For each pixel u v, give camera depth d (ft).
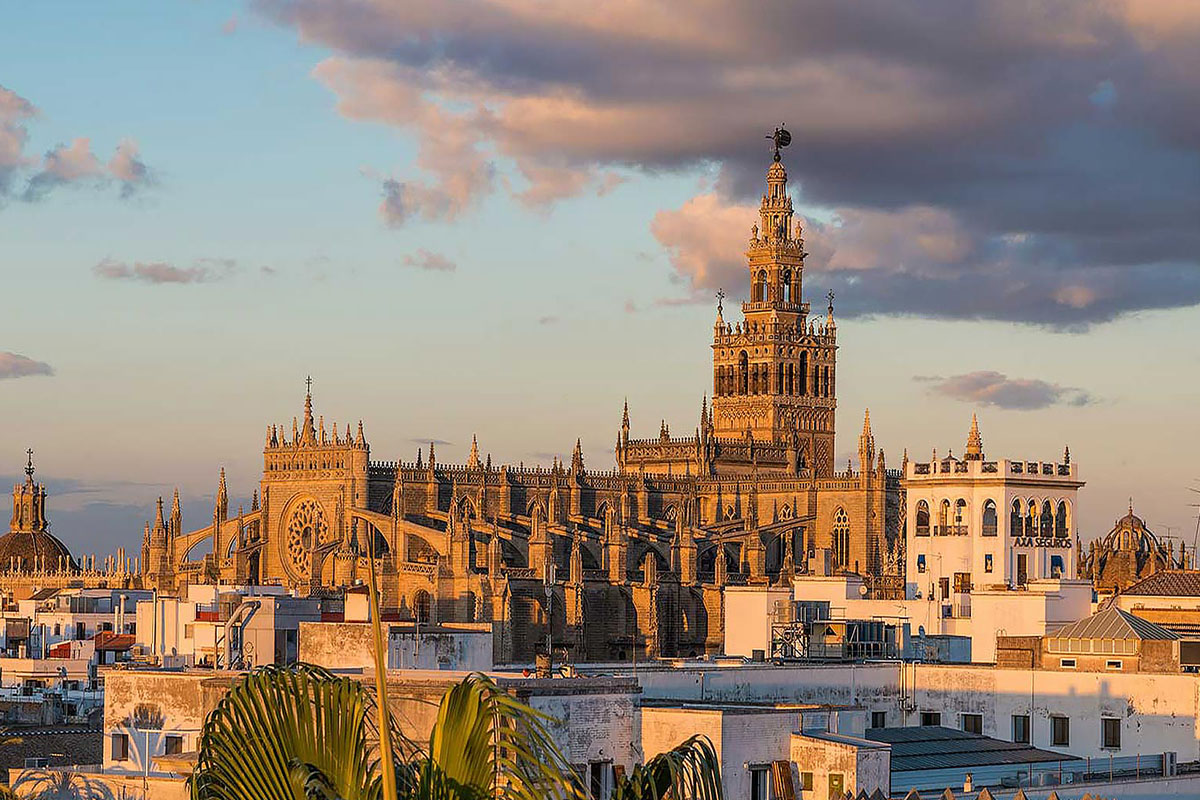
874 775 336.90
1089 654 491.72
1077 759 440.04
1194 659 483.92
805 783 338.75
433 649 393.91
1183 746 452.76
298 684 144.15
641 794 138.62
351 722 141.69
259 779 141.18
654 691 435.53
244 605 459.32
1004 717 472.03
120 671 349.82
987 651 604.90
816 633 605.31
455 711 140.46
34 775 320.50
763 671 456.86
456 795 139.03
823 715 349.82
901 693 481.05
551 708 298.56
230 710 143.23
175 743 342.23
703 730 325.01
